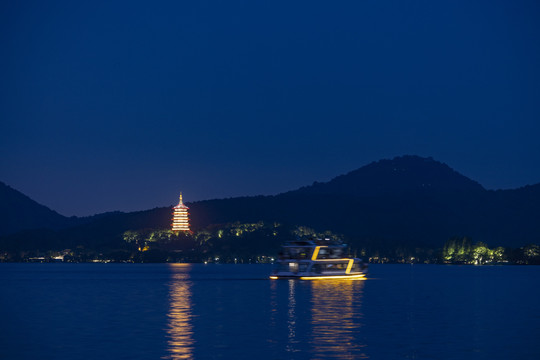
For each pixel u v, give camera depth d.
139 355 72.38
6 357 71.38
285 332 90.06
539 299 151.12
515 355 72.75
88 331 90.88
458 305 133.38
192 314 113.94
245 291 177.00
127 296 161.38
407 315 112.44
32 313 116.62
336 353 73.75
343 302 139.75
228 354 72.94
